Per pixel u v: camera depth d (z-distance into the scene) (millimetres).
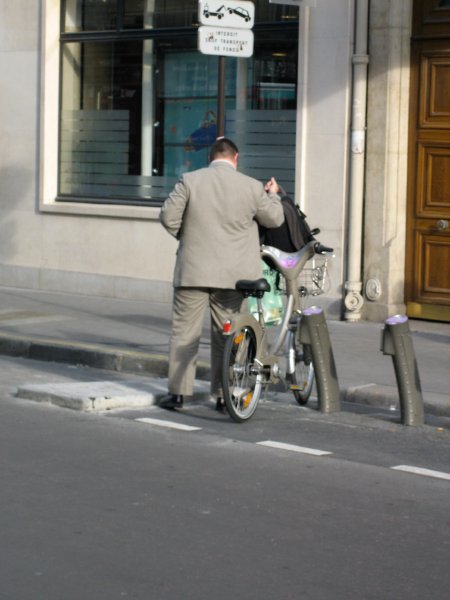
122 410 12953
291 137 19688
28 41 22938
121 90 22312
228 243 12547
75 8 22734
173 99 21672
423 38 18297
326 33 18750
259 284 12211
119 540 8297
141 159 22172
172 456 10836
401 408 12586
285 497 9531
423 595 7391
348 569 7836
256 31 19953
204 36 14586
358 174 18609
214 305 12812
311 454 11086
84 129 22797
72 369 15961
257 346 12523
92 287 22188
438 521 8992
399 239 18641
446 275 18438
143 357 15586
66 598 7168
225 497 9484
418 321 18688
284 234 13711
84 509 9031
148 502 9273
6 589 7305
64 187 23062
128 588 7355
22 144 23141
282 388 14320
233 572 7703
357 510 9227
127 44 22188
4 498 9281
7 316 19375
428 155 18469
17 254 23250
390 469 10586
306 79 19000
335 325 18438
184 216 12664
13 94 23156
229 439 11617
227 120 20594
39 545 8148
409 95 18531
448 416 13008
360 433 12125
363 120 18547
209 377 14930
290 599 7242
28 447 11039
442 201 18391
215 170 12602
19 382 14773
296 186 19188
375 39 18391
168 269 21203
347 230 18781
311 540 8438
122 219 21750
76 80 22844
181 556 7992
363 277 18766
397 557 8109
